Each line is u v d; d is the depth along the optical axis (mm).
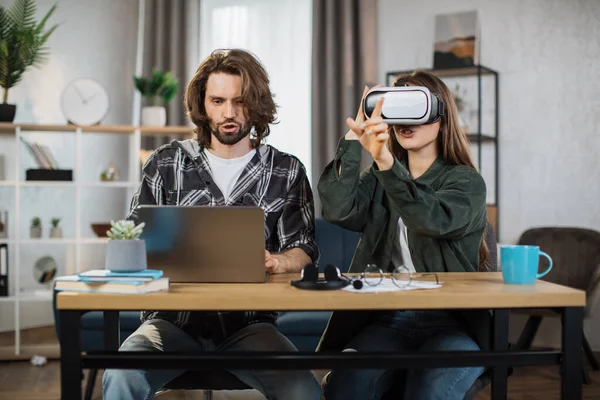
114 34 4770
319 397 1745
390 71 4641
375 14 4594
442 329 1847
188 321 1911
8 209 4559
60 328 1442
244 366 1498
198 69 2066
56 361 3854
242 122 2025
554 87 4359
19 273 4227
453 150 1978
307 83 4777
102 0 4750
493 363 1522
